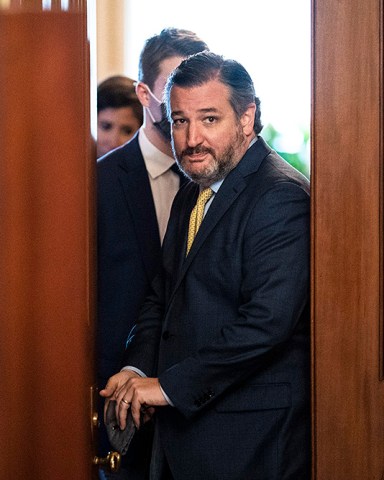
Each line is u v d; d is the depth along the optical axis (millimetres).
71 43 1884
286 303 2508
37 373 1894
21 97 1875
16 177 1875
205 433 2602
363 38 2359
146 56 3500
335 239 2398
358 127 2375
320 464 2428
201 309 2627
